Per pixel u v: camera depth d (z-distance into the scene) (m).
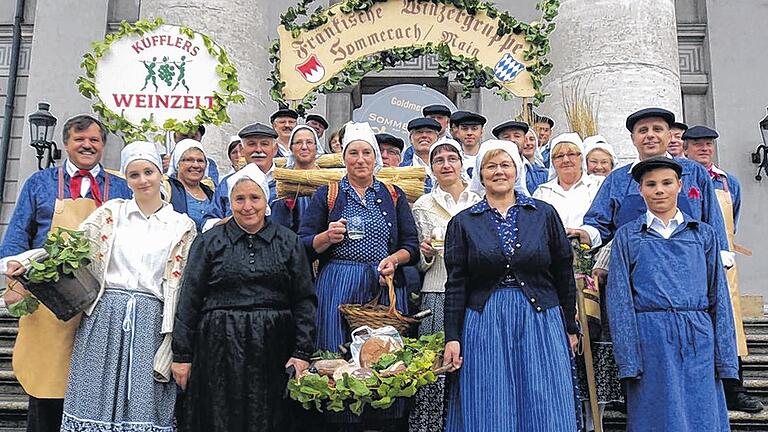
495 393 4.15
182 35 6.56
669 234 4.57
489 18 7.15
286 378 4.39
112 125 6.46
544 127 8.21
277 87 7.17
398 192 5.01
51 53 13.34
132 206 4.63
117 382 4.36
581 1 8.73
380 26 7.17
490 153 4.50
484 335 4.23
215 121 6.50
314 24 7.18
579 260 4.93
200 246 4.46
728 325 4.46
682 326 4.41
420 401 4.72
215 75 6.57
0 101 13.41
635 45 8.53
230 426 4.24
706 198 4.98
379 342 4.46
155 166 4.67
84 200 4.85
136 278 4.48
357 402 4.25
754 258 12.37
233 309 4.36
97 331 4.39
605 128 8.29
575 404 4.20
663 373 4.36
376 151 5.05
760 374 6.72
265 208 4.51
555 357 4.18
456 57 7.11
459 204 5.22
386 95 12.86
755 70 13.08
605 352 5.00
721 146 12.81
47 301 4.31
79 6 13.46
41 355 4.55
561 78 8.66
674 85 8.59
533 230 4.34
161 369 4.39
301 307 4.45
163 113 6.51
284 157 6.92
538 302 4.26
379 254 4.81
